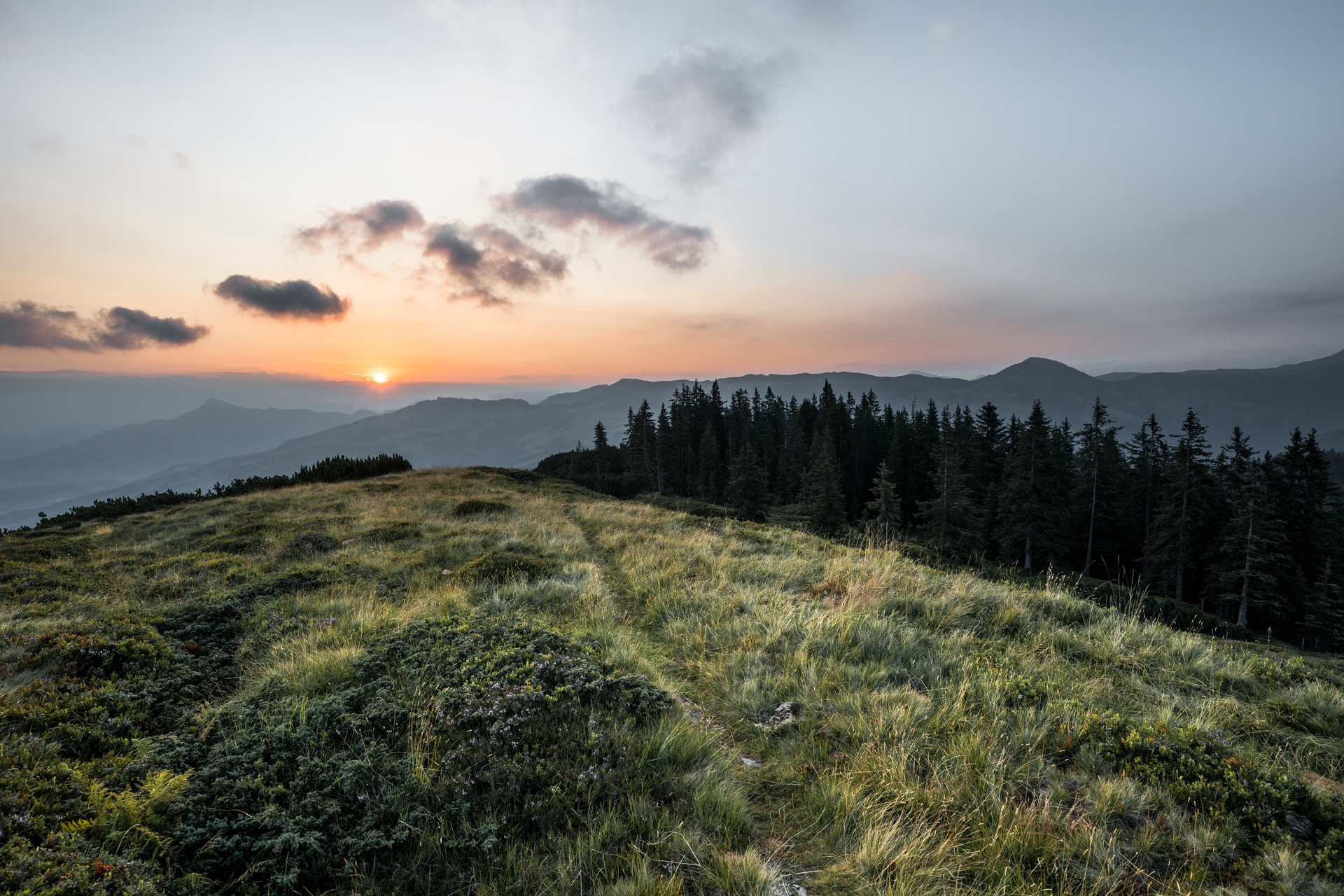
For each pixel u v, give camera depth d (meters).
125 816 3.77
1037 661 7.07
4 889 2.93
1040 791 4.38
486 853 3.67
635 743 4.79
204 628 8.02
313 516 17.48
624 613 9.44
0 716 4.81
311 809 4.00
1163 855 3.83
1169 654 7.29
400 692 5.61
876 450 76.56
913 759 4.77
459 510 19.50
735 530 16.23
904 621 8.00
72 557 13.69
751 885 3.48
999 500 47.97
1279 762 5.01
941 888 3.54
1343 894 3.34
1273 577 36.28
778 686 6.21
